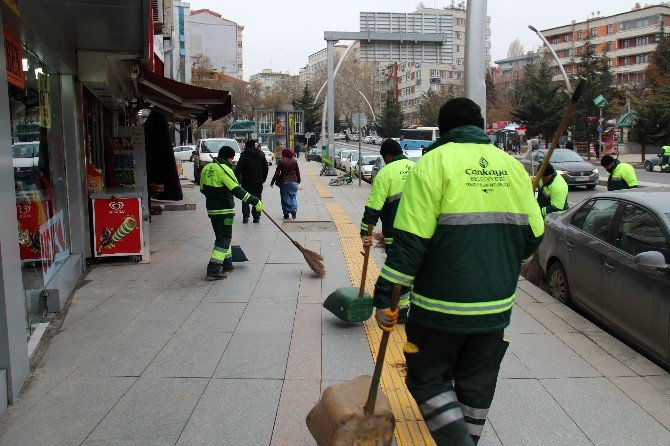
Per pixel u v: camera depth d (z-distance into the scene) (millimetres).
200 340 5535
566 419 4062
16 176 5766
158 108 15594
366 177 26938
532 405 4266
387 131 91125
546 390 4512
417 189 3000
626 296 5516
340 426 3055
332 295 6020
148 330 5812
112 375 4750
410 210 2982
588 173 23578
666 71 56031
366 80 111500
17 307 4477
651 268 4984
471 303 2980
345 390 3283
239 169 13195
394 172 5770
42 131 6914
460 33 112062
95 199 8492
